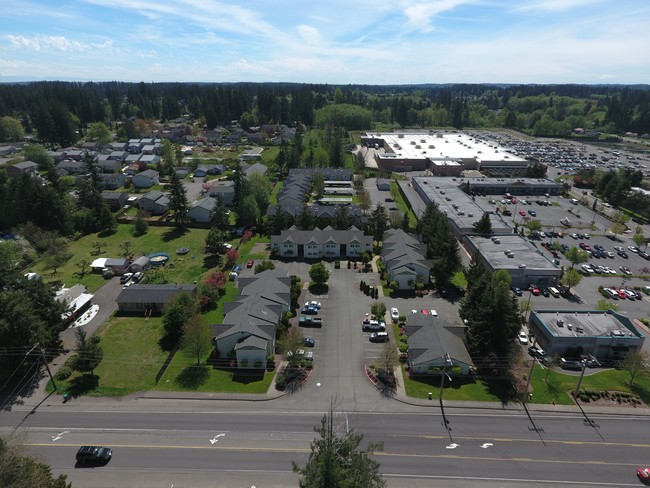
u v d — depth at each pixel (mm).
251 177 139375
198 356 63438
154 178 162000
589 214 137375
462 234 110875
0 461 35688
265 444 50219
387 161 195000
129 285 82000
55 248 100438
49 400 56844
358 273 93812
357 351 67562
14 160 176750
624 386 61469
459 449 50125
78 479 45344
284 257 101812
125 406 56094
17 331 59719
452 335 67688
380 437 51625
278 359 65812
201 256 102438
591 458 49312
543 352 67875
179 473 46312
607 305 77125
